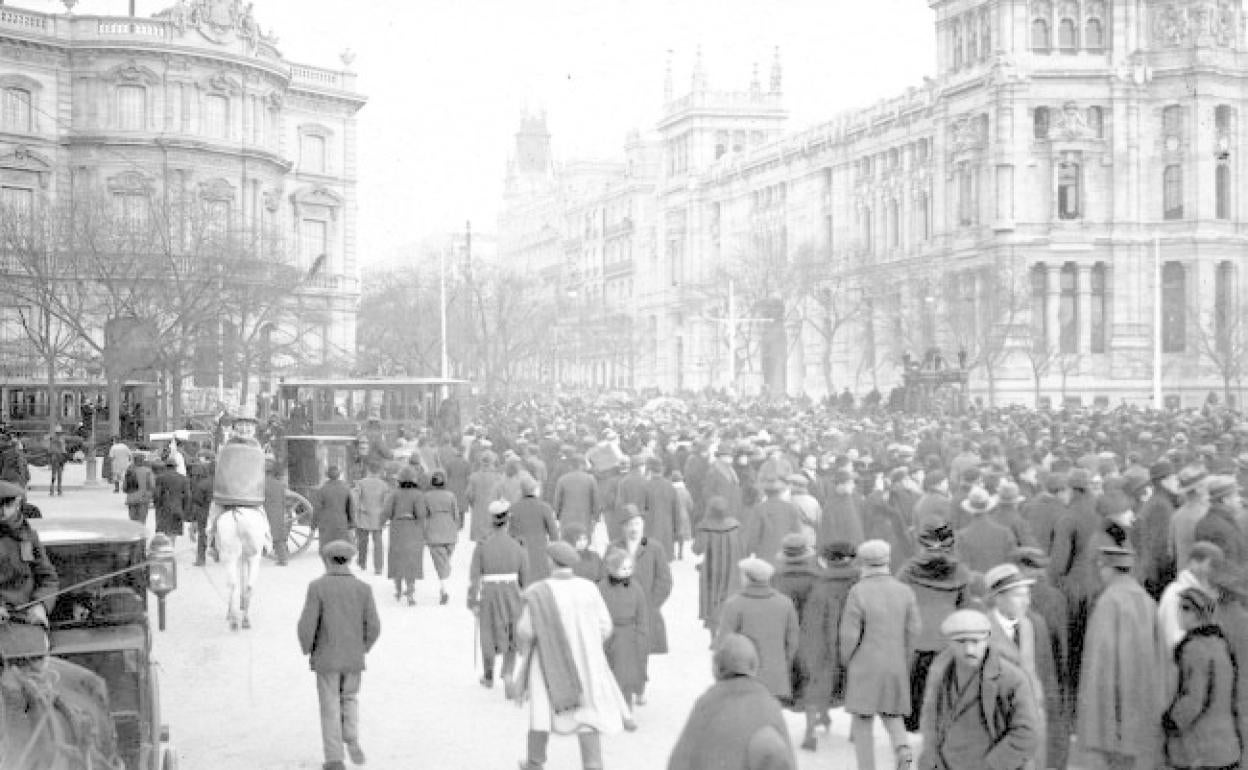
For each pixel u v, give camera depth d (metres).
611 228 152.50
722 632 12.23
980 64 82.94
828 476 22.88
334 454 31.42
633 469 23.77
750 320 91.25
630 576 14.00
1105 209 80.00
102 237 56.53
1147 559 15.45
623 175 172.62
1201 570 10.45
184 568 26.94
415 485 22.98
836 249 97.12
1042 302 79.88
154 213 58.53
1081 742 10.38
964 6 85.19
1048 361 73.44
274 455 36.53
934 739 8.97
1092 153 79.62
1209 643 9.57
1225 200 80.00
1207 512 13.55
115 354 50.09
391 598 23.52
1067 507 14.98
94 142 77.69
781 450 26.48
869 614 11.66
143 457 29.20
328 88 91.06
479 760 13.09
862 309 90.50
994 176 80.06
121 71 78.12
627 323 133.88
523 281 125.62
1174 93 79.50
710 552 17.62
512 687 15.51
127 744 9.95
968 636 8.75
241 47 81.62
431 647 18.94
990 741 8.71
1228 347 72.19
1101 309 80.38
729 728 7.25
